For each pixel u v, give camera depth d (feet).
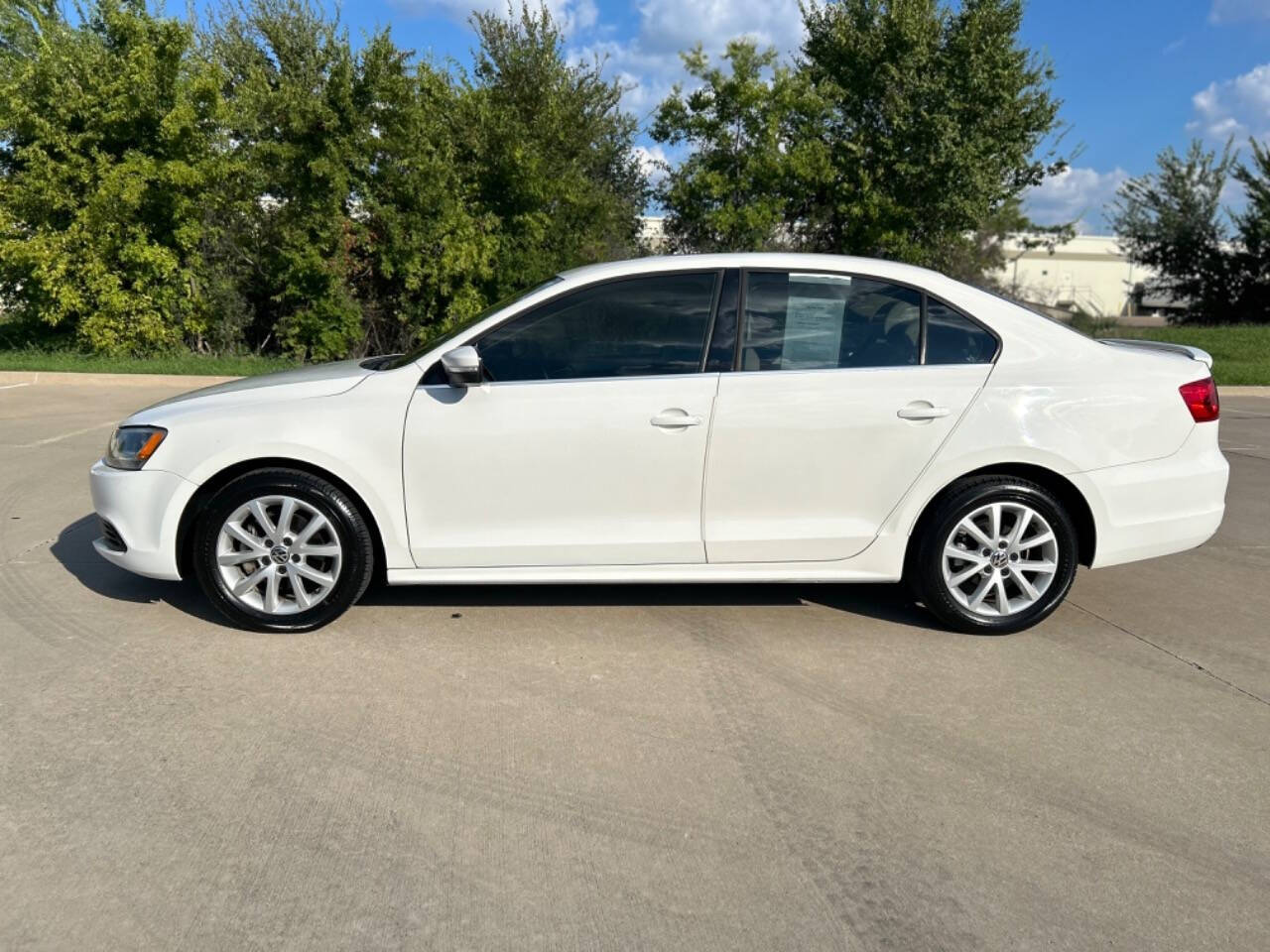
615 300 14.07
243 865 8.77
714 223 58.18
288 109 45.29
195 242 48.60
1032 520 14.34
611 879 8.70
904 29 59.00
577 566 14.08
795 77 59.77
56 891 8.36
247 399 13.89
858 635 14.60
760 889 8.61
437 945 7.81
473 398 13.66
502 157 51.62
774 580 14.32
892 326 14.29
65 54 44.98
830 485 14.02
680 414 13.69
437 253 50.49
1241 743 11.37
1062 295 163.63
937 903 8.44
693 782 10.32
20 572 16.79
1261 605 16.34
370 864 8.83
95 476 14.26
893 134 61.46
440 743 11.05
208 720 11.46
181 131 45.44
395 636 14.19
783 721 11.76
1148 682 13.05
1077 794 10.21
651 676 12.96
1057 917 8.28
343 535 13.85
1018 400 14.07
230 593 13.93
